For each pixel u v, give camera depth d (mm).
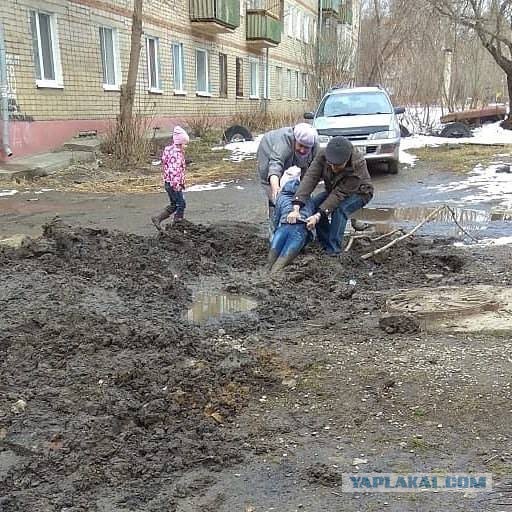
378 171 13953
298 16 37688
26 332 4414
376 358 3979
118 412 3293
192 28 23359
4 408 3352
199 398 3471
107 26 17609
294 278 5926
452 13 22078
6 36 13531
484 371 3736
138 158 15297
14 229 8391
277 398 3533
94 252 6535
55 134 15328
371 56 27984
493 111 25734
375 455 2941
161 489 2711
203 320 4891
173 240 7137
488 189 11336
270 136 7070
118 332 4383
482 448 2971
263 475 2807
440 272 6215
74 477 2775
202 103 24578
